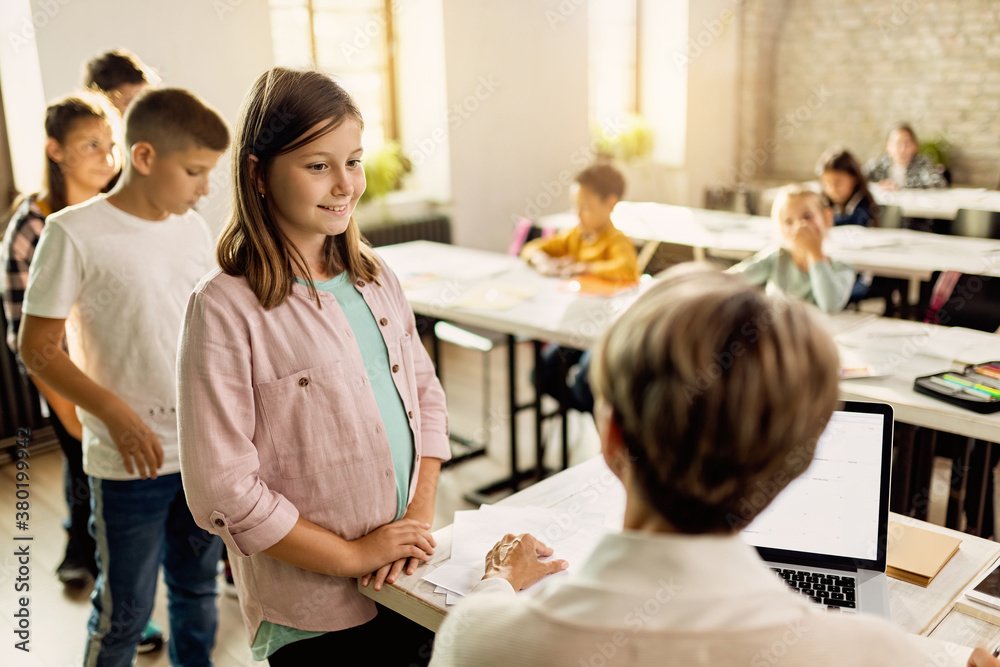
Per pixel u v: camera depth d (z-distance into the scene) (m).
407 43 4.95
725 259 4.10
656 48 6.78
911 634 1.02
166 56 3.56
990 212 3.97
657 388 0.56
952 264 3.24
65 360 1.61
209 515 1.07
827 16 6.83
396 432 1.22
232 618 2.30
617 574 0.58
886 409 1.16
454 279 3.21
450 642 0.63
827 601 1.09
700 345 0.55
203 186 1.66
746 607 0.56
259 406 1.10
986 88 6.24
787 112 7.19
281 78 1.06
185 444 1.07
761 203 5.09
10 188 3.30
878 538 1.15
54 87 3.23
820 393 0.57
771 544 1.19
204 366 1.06
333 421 1.13
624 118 6.74
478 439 3.56
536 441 3.01
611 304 2.79
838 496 1.18
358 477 1.16
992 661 0.83
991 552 1.25
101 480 1.67
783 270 2.71
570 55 5.54
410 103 5.05
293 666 1.21
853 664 0.56
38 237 1.88
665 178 6.95
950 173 6.14
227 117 3.82
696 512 0.58
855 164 4.14
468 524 1.30
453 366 4.58
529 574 1.09
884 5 6.53
